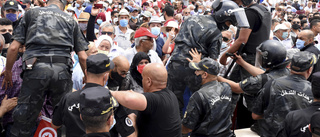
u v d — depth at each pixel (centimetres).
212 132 298
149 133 266
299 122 241
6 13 611
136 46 487
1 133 347
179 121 280
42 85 297
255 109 315
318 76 236
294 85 286
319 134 204
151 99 258
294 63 288
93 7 495
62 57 310
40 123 337
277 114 291
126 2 1162
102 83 249
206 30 356
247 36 368
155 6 1210
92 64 240
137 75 380
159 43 624
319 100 242
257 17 379
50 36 303
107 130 192
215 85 304
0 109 338
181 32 378
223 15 358
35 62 299
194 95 299
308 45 544
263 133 312
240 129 433
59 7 337
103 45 488
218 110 297
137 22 952
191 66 312
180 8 1295
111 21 941
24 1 840
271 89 297
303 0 1628
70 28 321
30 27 304
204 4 1558
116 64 350
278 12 1177
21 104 299
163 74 276
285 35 673
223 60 407
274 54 323
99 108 182
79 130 242
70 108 246
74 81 394
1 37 390
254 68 359
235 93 344
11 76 322
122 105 258
